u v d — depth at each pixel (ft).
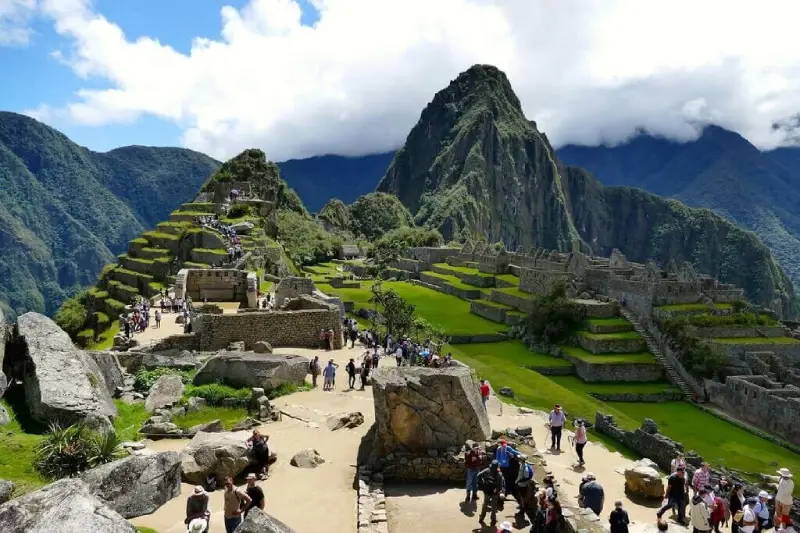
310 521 50.52
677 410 200.54
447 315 307.99
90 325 247.70
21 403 59.52
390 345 131.13
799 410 169.07
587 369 223.10
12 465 47.85
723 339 223.30
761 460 152.66
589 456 76.69
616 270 284.61
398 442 61.41
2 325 63.16
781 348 218.59
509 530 42.63
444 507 54.24
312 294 150.10
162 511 48.49
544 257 390.83
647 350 237.66
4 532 33.76
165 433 65.36
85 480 45.83
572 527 45.14
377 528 49.14
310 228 577.02
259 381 84.58
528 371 201.57
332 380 89.66
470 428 62.34
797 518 82.43
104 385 69.21
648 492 63.62
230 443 57.36
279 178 604.49
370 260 559.38
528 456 60.95
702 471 59.98
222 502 51.67
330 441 68.49
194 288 149.48
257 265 215.92
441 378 62.34
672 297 250.16
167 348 104.58
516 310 293.64
